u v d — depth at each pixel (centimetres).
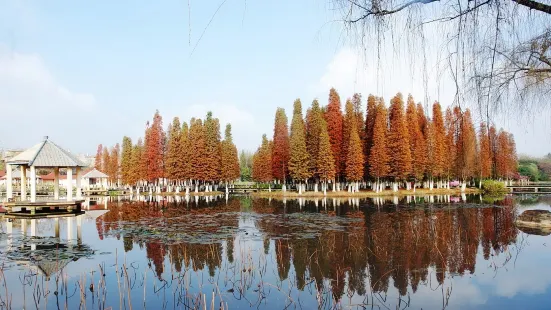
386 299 771
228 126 5266
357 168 4003
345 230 1639
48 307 720
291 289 837
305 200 3625
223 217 2192
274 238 1458
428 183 4656
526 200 3316
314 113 4281
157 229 1712
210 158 5069
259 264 1021
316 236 1493
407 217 2073
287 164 4784
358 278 921
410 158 4088
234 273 966
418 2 234
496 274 937
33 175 2214
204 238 1470
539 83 240
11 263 1069
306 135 4584
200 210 2670
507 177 4778
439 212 2320
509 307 714
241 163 9019
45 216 2131
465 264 1040
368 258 1116
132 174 5200
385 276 936
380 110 4050
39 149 2300
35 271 984
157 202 3559
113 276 938
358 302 755
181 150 4962
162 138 5309
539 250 1203
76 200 2372
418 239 1404
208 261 1098
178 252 1217
